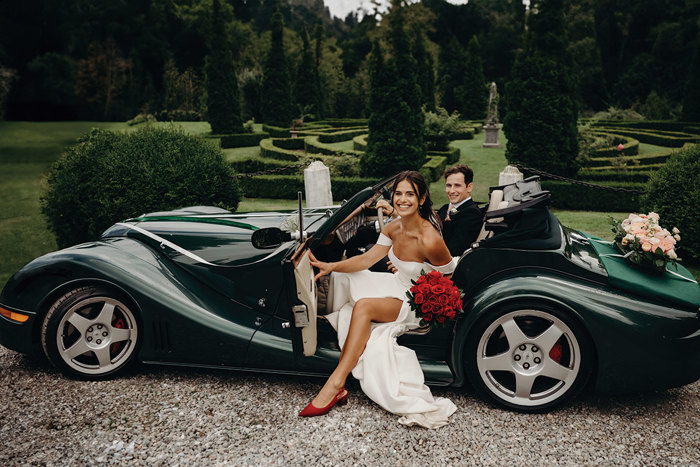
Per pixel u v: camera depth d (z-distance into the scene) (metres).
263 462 2.34
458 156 17.73
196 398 2.89
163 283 3.06
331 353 2.95
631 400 2.95
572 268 2.79
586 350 2.70
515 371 2.76
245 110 37.31
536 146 10.65
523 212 2.86
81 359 3.11
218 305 3.12
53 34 33.44
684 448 2.48
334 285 3.11
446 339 2.94
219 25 22.34
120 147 5.47
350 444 2.47
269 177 11.02
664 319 2.61
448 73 54.12
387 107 11.10
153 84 41.12
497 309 2.72
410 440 2.51
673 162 5.74
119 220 5.33
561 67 10.48
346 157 12.64
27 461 2.33
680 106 35.75
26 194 11.38
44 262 3.00
